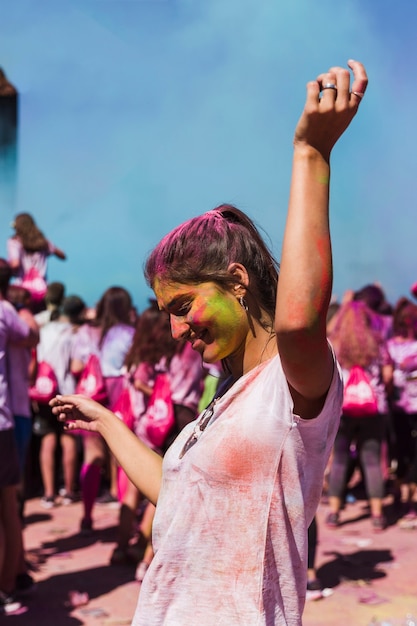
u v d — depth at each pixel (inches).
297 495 51.8
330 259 47.9
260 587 51.1
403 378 247.4
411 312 252.1
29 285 304.7
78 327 246.1
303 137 48.9
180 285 54.9
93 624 154.8
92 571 188.7
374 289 257.0
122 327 227.9
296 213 48.2
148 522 189.0
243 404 52.5
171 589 53.2
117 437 67.0
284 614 52.0
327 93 47.9
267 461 51.3
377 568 188.9
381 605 163.9
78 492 274.2
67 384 245.3
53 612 161.2
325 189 48.7
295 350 47.6
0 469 154.4
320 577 183.3
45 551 206.1
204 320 54.5
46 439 254.5
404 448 246.4
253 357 55.8
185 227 55.7
